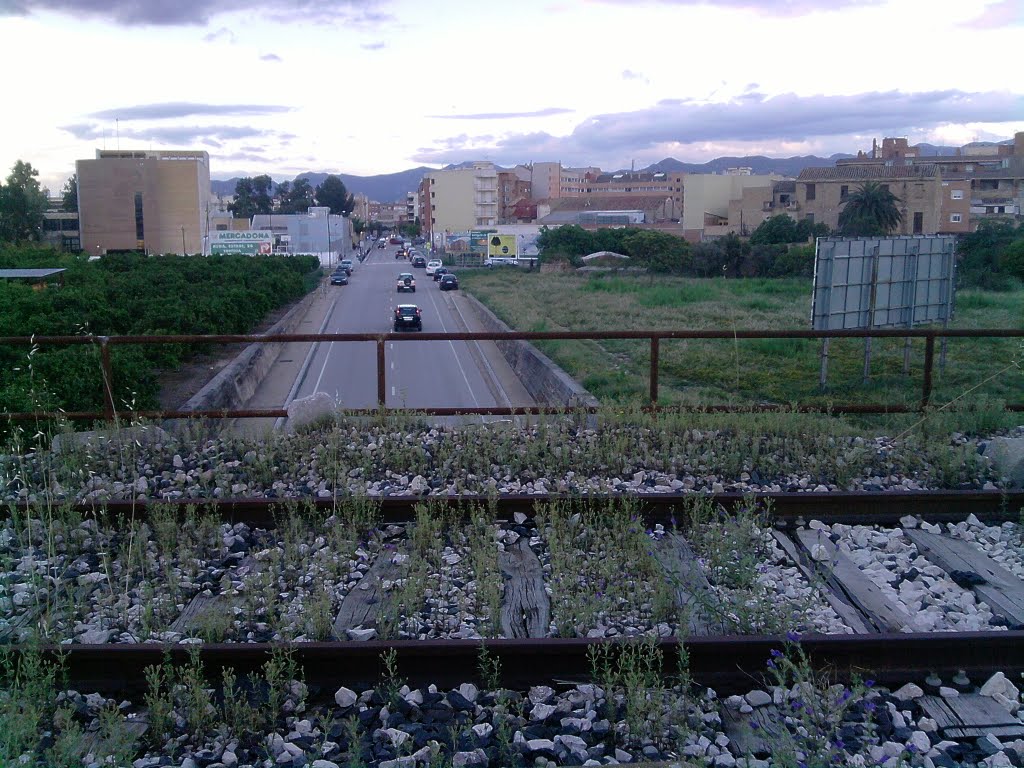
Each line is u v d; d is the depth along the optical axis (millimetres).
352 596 5934
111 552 6730
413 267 101750
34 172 100562
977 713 4574
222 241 91625
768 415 9953
